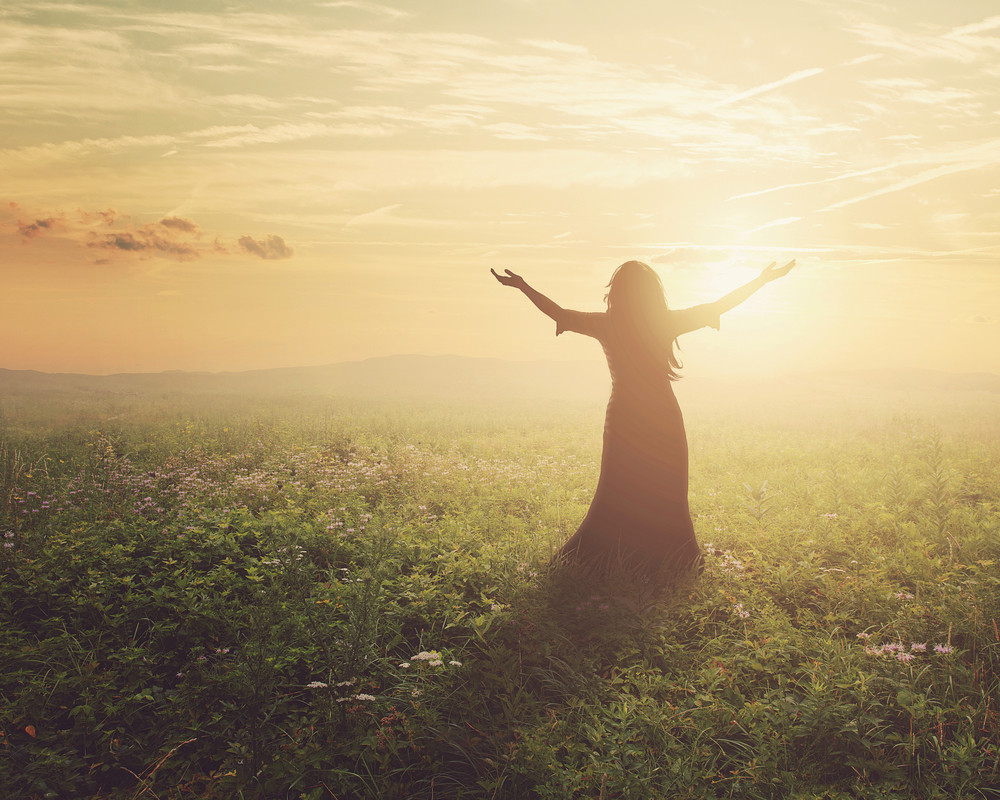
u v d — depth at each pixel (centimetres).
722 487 923
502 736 341
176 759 328
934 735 326
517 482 942
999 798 292
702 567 553
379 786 307
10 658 396
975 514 715
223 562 560
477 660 422
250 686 351
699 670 402
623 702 361
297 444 1195
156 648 427
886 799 288
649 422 550
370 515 686
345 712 342
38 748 324
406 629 471
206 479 927
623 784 291
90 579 502
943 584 504
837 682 361
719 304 552
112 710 352
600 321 566
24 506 740
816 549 611
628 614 466
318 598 481
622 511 553
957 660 392
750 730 341
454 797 308
